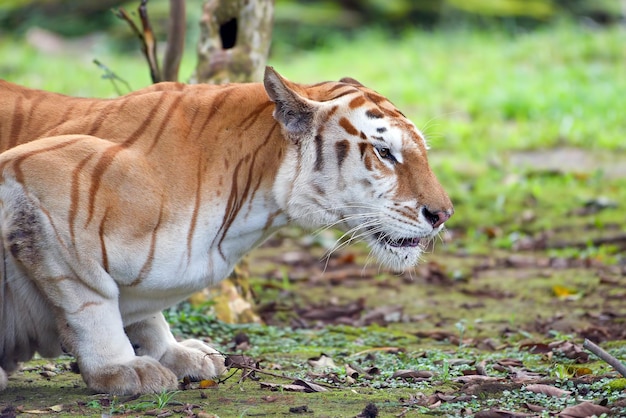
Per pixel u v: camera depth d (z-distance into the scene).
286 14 43.56
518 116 27.77
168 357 9.09
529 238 18.20
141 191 8.23
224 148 8.62
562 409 7.96
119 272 8.27
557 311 13.57
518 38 40.12
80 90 28.27
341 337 11.94
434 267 16.39
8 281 8.39
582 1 48.84
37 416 7.79
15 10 43.25
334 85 9.11
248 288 13.30
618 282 15.09
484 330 12.66
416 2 46.28
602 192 20.95
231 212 8.65
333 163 8.76
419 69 34.69
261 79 13.48
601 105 28.16
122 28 40.41
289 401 8.27
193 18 39.59
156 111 8.60
